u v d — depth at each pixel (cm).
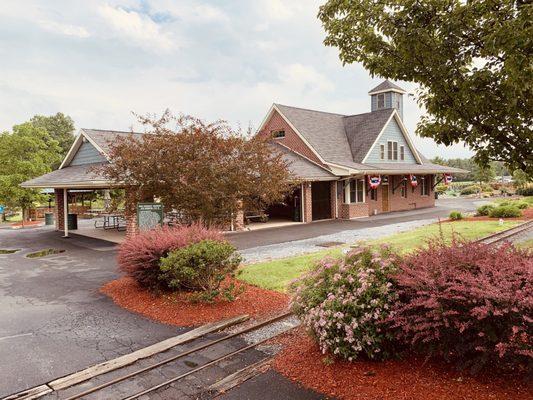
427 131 498
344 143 2761
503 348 352
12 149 2794
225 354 559
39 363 540
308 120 2741
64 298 864
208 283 780
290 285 561
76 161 2130
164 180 1004
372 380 430
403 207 2969
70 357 558
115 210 1199
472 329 402
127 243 885
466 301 393
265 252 1326
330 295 471
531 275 389
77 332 655
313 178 2175
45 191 2855
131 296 843
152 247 829
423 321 422
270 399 425
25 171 2778
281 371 484
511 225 1761
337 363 476
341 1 522
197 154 992
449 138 480
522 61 356
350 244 1444
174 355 559
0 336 643
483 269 416
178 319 699
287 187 1152
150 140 1052
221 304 760
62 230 2238
